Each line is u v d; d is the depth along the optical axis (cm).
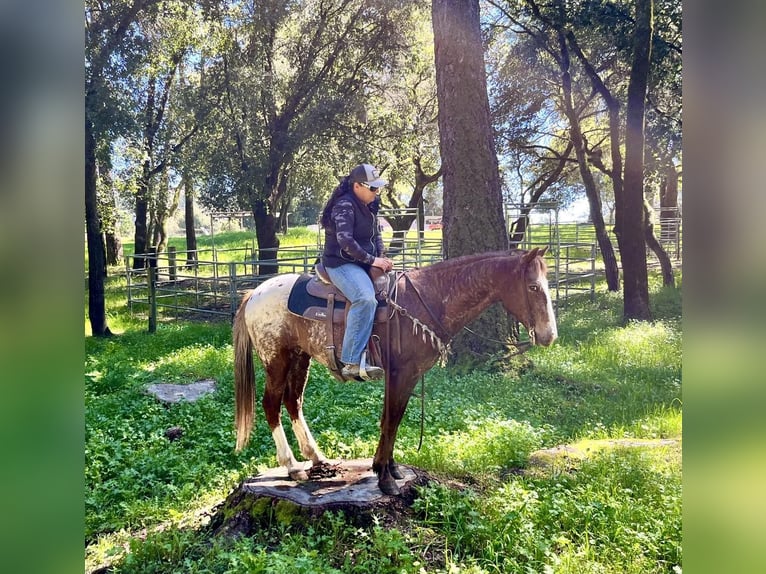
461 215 884
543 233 2914
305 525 398
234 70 1691
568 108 1673
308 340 445
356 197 429
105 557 404
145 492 507
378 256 448
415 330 426
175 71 1814
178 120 1827
